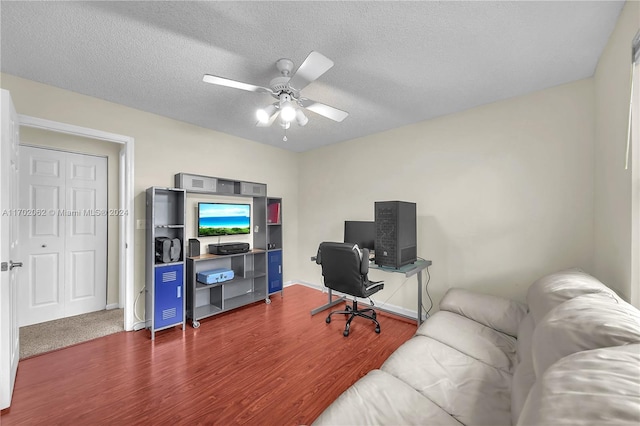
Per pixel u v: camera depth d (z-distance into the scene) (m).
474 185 2.76
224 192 3.58
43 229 2.96
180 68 2.05
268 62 1.96
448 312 2.20
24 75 2.16
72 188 3.15
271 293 3.87
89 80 2.24
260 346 2.48
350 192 3.88
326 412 1.11
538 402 0.54
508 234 2.56
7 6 1.42
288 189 4.49
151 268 2.67
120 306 3.43
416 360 1.57
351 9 1.45
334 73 2.11
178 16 1.51
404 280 3.30
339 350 2.40
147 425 1.55
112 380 1.96
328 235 4.18
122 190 3.24
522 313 1.94
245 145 3.88
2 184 1.67
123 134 2.74
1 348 1.66
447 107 2.76
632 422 0.41
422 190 3.13
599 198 1.99
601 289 1.24
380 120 3.12
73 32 1.65
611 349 0.63
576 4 1.42
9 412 1.63
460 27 1.59
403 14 1.49
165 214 3.08
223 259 3.73
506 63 1.97
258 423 1.57
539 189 2.40
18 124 2.12
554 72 2.10
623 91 1.51
